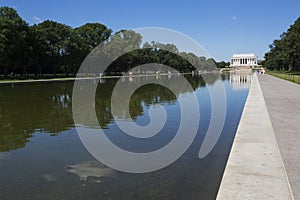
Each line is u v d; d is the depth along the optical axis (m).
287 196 4.12
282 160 5.70
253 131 8.24
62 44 62.19
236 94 24.70
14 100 21.61
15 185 5.88
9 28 49.28
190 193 5.32
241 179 4.73
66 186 5.77
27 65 55.84
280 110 12.41
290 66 85.75
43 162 7.27
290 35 65.62
